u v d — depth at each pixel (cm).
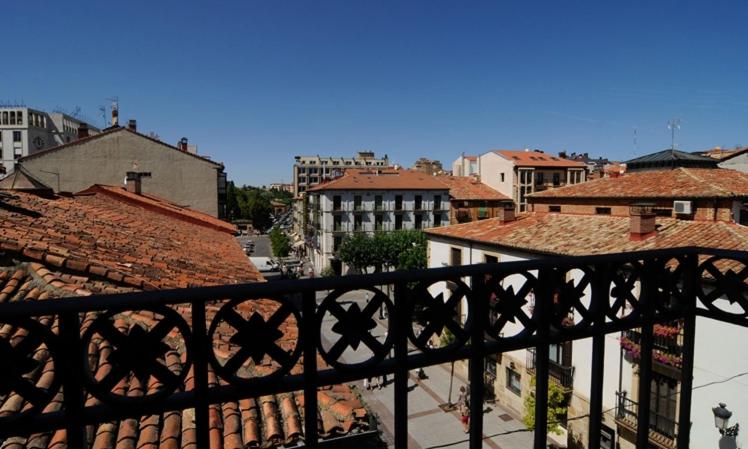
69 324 118
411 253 3541
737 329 1012
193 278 709
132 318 467
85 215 1035
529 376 1603
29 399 114
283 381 143
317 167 12081
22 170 1187
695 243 1308
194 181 3033
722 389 1038
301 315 145
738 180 1838
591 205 2088
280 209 14000
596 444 210
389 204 4784
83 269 554
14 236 591
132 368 123
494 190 5369
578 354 1389
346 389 474
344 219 4712
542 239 1711
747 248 1202
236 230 1858
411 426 1670
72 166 2798
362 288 152
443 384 2002
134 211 1505
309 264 5609
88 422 120
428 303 165
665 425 1152
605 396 1304
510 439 1552
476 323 174
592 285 205
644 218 1451
